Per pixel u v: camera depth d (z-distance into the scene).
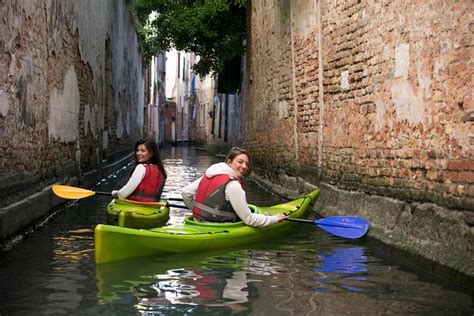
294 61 10.68
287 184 11.21
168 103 48.53
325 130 8.67
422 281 4.74
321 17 8.78
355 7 7.27
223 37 19.83
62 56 9.67
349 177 7.59
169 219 8.21
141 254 5.51
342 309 3.97
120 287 4.50
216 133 31.56
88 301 4.12
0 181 5.96
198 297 4.23
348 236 6.38
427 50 5.37
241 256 5.74
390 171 6.26
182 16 19.45
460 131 4.80
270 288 4.50
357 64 7.25
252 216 6.37
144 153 8.07
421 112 5.51
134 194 7.91
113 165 16.94
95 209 9.07
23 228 6.64
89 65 12.71
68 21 10.20
